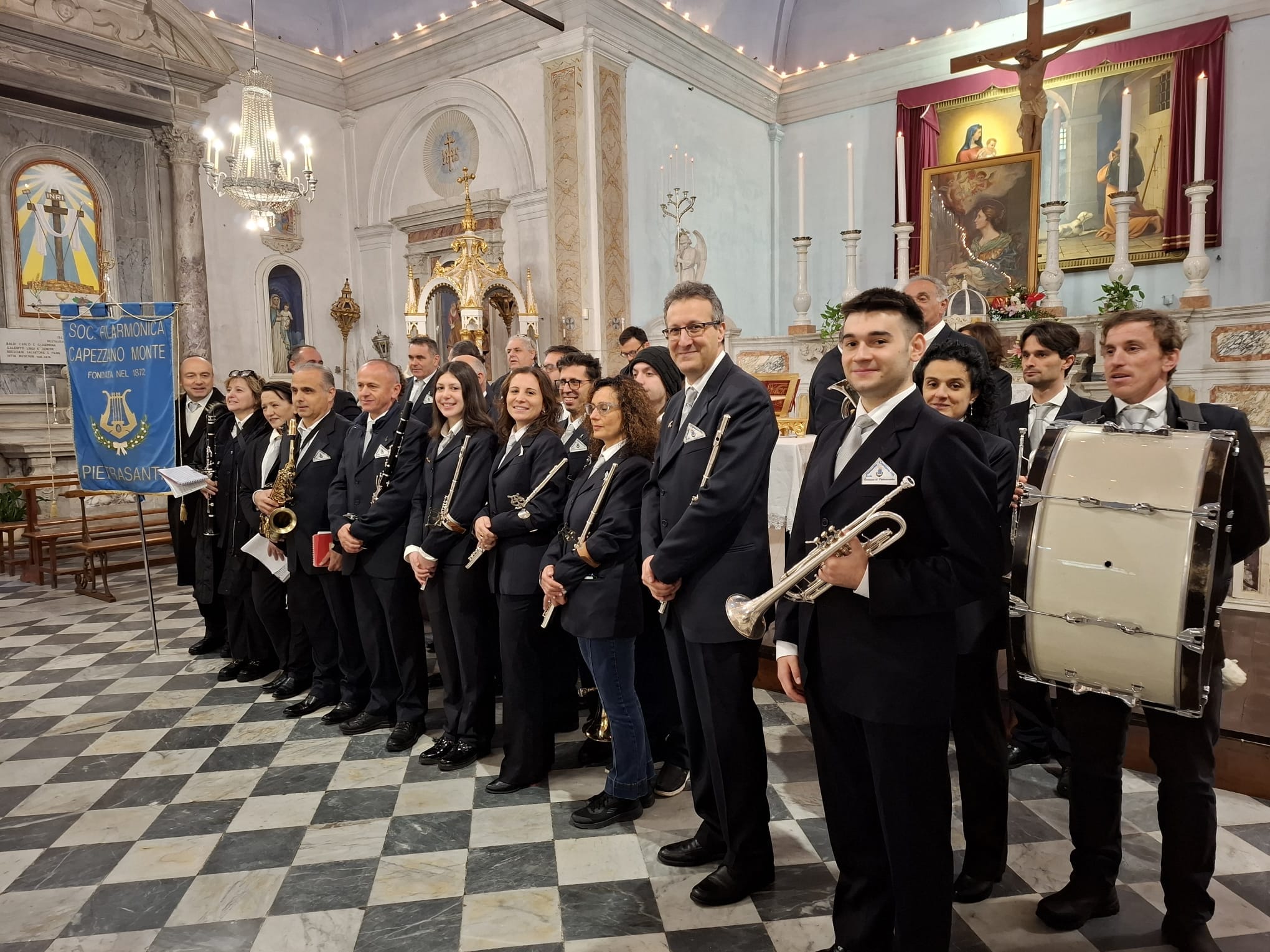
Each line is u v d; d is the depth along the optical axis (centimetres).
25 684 441
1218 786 295
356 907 241
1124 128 637
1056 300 659
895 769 181
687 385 258
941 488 173
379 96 1145
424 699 367
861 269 1246
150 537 696
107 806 306
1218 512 179
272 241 1095
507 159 1032
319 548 360
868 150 1238
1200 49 984
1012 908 231
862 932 201
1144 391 225
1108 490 193
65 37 855
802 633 198
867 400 188
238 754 350
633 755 286
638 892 245
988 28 1122
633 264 1027
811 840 272
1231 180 987
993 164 870
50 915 241
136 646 512
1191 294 580
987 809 233
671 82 1089
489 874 256
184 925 235
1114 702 214
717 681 233
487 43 1032
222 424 497
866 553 172
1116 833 222
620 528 275
